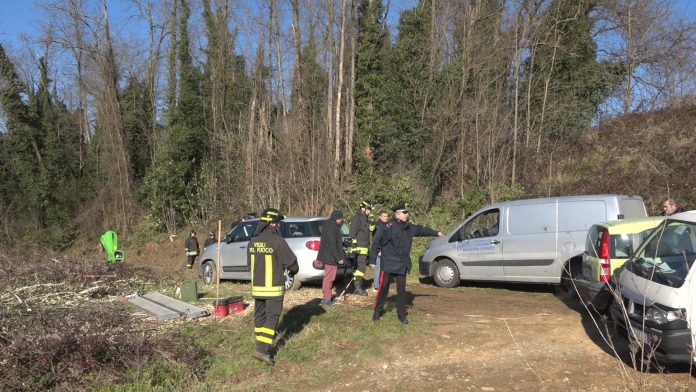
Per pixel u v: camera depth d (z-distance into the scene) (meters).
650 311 5.00
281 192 21.72
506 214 10.37
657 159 17.11
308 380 5.39
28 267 10.69
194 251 20.17
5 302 7.22
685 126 17.98
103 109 29.81
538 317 7.75
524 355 5.97
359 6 24.69
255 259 5.89
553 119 21.25
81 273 10.50
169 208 26.38
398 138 23.16
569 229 9.61
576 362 5.70
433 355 6.07
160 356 5.62
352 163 23.41
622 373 5.23
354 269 10.20
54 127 33.06
